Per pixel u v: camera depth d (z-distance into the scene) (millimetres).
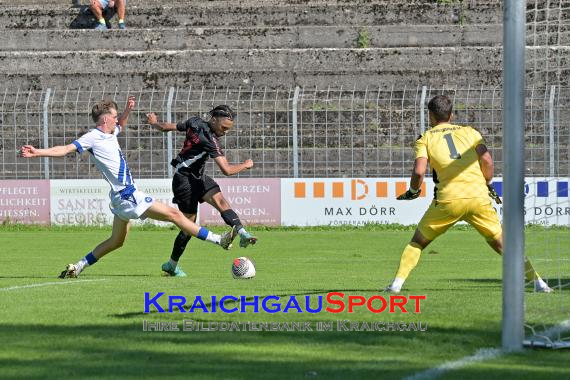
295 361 15688
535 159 59188
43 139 61219
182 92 67938
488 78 68562
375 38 73188
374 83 69250
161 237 52469
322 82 69375
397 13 75562
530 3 66562
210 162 61594
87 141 28328
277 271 34500
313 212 57438
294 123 57781
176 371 14820
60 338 17859
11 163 62312
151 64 71250
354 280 30125
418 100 64938
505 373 14648
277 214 57531
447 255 41688
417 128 63250
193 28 74125
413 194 25328
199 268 36125
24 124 67250
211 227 57562
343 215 57344
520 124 16797
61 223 58469
